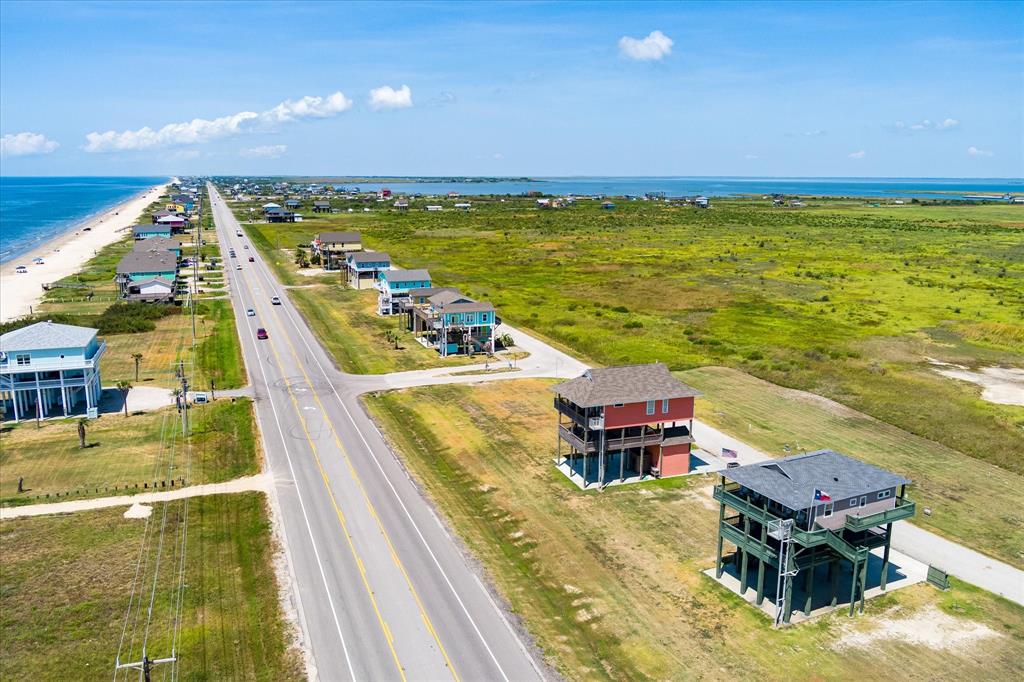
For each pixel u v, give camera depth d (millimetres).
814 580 45344
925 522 52375
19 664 36719
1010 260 175625
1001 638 39344
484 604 42375
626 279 157875
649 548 48812
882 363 94312
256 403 78688
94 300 137750
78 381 73438
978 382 86438
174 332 112000
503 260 184750
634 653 38031
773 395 82125
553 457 64375
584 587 44125
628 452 62906
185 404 71812
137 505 54500
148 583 44156
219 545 49000
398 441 68188
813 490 41875
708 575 45531
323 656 37656
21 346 71500
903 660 37406
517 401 79562
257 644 38625
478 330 102312
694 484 59156
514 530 51344
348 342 106125
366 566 46375
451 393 82250
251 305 133000
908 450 66062
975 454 64875
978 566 46750
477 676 36188
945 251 191125
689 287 148000
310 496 56375
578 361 96500
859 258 180750
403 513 53719
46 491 56750
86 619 40531
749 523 43562
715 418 74250
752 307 129375
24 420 72812
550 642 38969
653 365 62375
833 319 119500
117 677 35812
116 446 66062
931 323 115688
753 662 37250
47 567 45688
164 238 191125
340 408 77250
